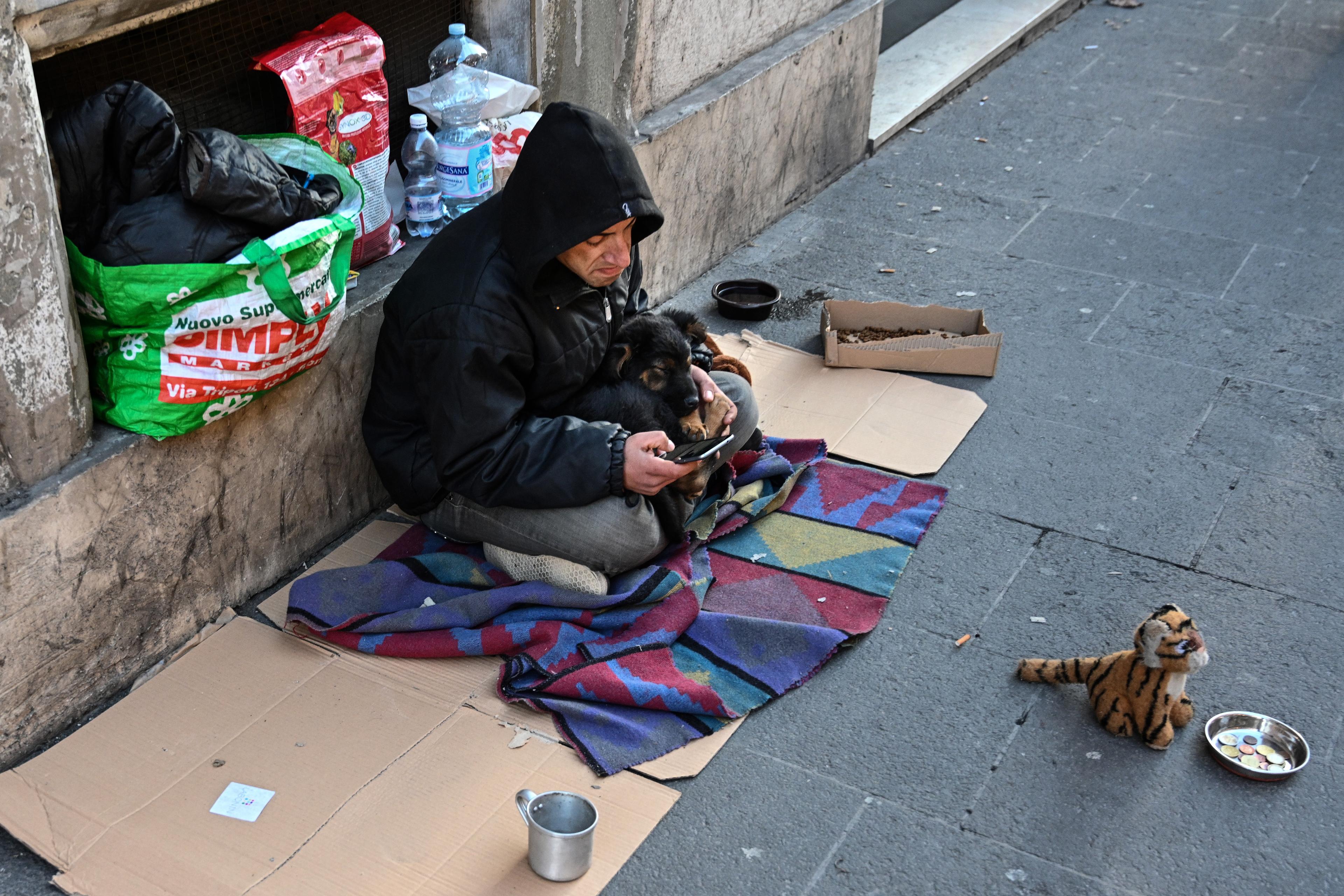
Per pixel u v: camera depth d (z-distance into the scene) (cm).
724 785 274
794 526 360
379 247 360
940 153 645
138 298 262
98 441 274
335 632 309
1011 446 401
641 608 317
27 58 235
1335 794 274
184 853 250
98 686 288
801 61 545
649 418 322
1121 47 798
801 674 304
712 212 516
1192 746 287
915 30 782
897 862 256
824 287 509
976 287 507
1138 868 256
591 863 251
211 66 322
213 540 308
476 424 296
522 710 290
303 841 253
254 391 288
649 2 445
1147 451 399
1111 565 348
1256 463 393
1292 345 462
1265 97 712
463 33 382
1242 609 330
